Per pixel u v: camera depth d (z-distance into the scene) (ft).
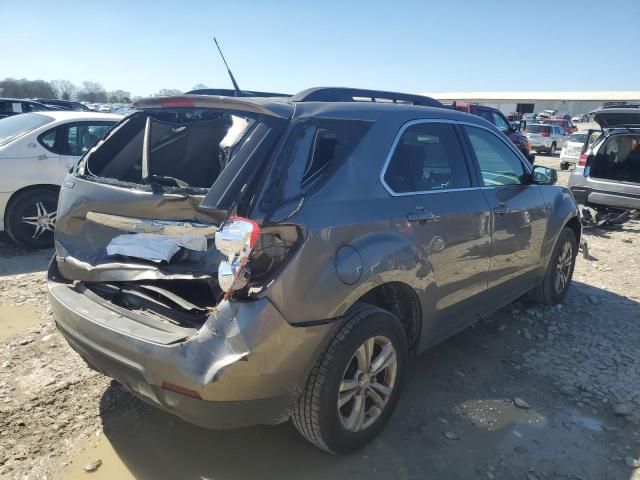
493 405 11.41
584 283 19.76
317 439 9.02
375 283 9.09
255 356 7.62
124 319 8.54
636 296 18.45
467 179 12.03
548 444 10.18
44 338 13.76
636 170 30.81
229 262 7.60
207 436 10.09
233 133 8.84
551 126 98.22
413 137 10.82
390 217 9.53
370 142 9.76
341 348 8.63
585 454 9.93
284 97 10.64
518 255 13.76
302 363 8.21
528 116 196.54
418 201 10.29
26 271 19.43
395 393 10.15
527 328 15.38
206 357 7.53
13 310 15.55
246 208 7.75
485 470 9.41
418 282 10.15
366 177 9.44
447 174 11.57
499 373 12.80
